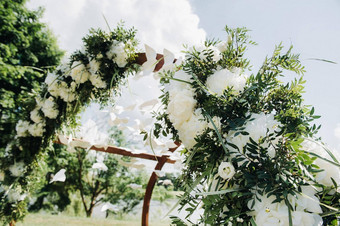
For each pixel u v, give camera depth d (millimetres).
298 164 651
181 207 764
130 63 1658
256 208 612
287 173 625
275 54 876
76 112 1865
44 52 11211
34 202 13758
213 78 889
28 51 10492
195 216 855
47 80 1855
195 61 973
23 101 1971
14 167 1900
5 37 9914
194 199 773
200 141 772
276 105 850
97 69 1658
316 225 582
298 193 589
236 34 949
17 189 1896
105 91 1729
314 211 611
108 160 14883
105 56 1646
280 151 665
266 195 625
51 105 1834
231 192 691
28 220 8195
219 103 818
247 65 950
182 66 983
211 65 965
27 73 9789
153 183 2068
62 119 1871
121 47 1602
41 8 11414
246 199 623
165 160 2031
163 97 1007
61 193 14625
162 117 1036
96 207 15500
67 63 1899
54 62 11445
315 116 754
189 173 878
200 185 868
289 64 844
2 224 1836
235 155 722
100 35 1640
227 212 662
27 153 1926
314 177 678
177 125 873
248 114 800
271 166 640
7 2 9945
